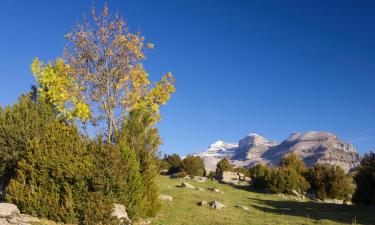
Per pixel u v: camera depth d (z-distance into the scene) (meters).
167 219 22.31
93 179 19.86
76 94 26.55
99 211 19.28
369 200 33.53
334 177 43.06
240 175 51.41
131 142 24.45
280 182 41.84
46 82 26.22
